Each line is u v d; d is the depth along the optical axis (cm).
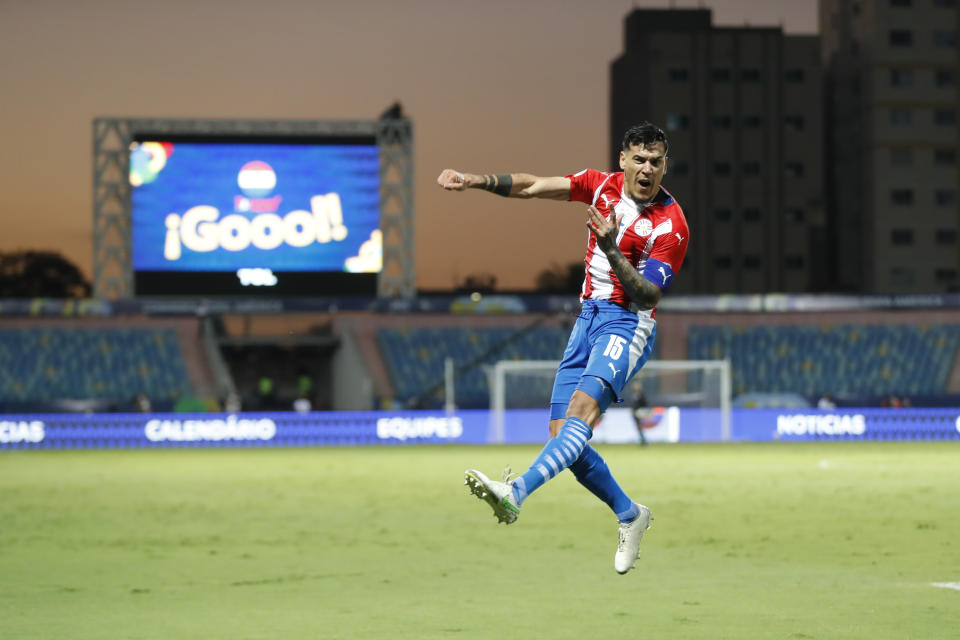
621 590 1092
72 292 9712
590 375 738
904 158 9594
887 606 980
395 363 6594
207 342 6706
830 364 6656
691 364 5472
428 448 4888
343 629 891
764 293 9569
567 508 2017
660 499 2205
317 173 6016
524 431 5438
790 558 1339
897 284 9556
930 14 9569
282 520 1856
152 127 5922
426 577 1198
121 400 6256
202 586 1152
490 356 6681
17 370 6359
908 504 2073
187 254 5950
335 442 5306
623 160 774
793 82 9600
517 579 1177
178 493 2473
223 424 5197
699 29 9819
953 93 9606
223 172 5959
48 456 4334
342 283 6044
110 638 862
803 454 4125
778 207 9600
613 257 696
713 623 902
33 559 1388
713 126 9562
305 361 7350
